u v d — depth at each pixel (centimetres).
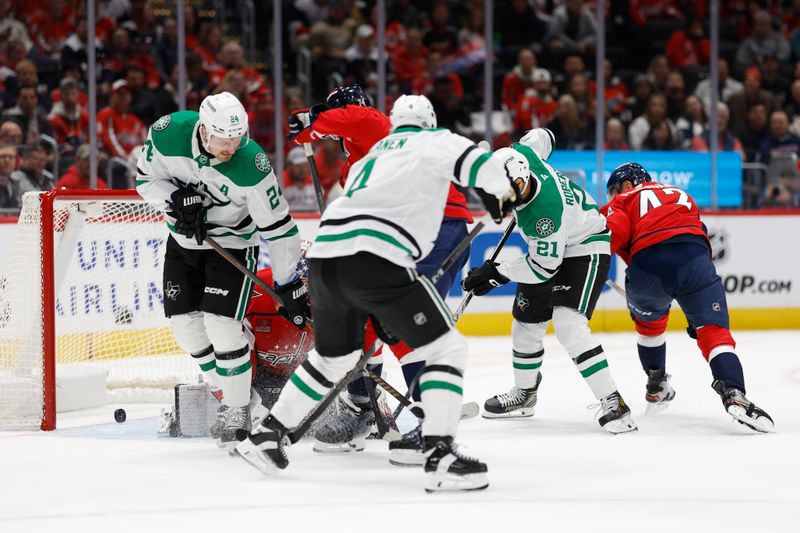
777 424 956
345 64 2108
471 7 2200
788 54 2280
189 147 775
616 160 2022
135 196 1012
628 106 2105
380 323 715
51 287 962
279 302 805
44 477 737
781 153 2066
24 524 600
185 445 874
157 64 1928
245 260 826
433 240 681
